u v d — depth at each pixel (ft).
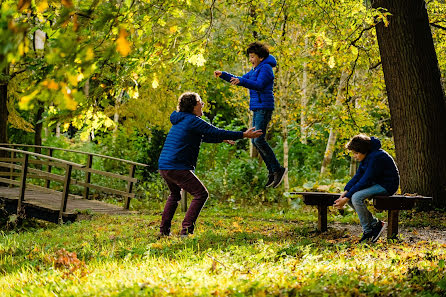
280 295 13.00
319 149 70.79
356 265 17.11
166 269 17.03
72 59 10.71
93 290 14.08
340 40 35.60
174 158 25.25
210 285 14.03
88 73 10.88
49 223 44.34
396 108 39.42
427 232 29.99
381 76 52.42
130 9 20.21
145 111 58.95
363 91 52.39
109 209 42.80
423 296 13.17
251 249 20.53
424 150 38.45
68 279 15.85
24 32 9.87
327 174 60.13
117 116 66.28
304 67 62.95
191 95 25.34
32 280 16.42
